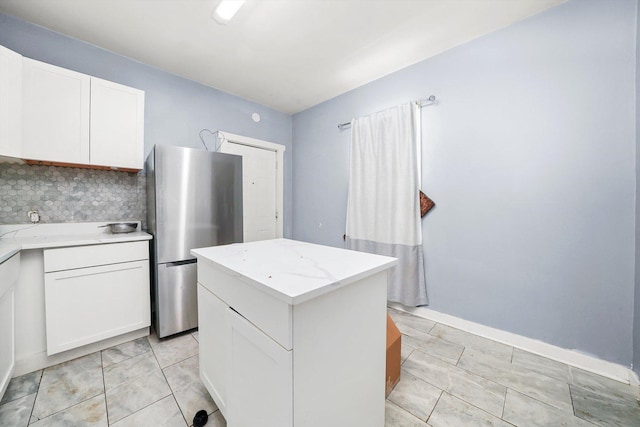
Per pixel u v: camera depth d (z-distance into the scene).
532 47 1.76
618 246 1.50
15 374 1.47
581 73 1.59
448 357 1.72
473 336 2.01
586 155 1.59
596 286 1.57
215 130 2.91
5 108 1.54
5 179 1.80
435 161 2.25
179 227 1.99
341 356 0.86
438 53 2.22
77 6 1.70
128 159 2.06
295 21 1.84
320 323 0.77
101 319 1.74
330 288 0.76
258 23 1.86
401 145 2.37
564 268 1.67
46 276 1.55
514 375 1.53
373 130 2.60
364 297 0.94
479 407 1.28
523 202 1.82
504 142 1.88
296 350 0.71
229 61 2.36
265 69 2.51
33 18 1.81
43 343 1.57
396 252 2.41
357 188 2.75
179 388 1.41
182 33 1.97
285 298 0.67
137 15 1.78
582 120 1.59
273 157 3.57
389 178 2.47
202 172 2.11
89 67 2.09
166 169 1.94
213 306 1.15
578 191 1.62
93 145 1.90
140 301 1.91
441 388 1.42
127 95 2.05
